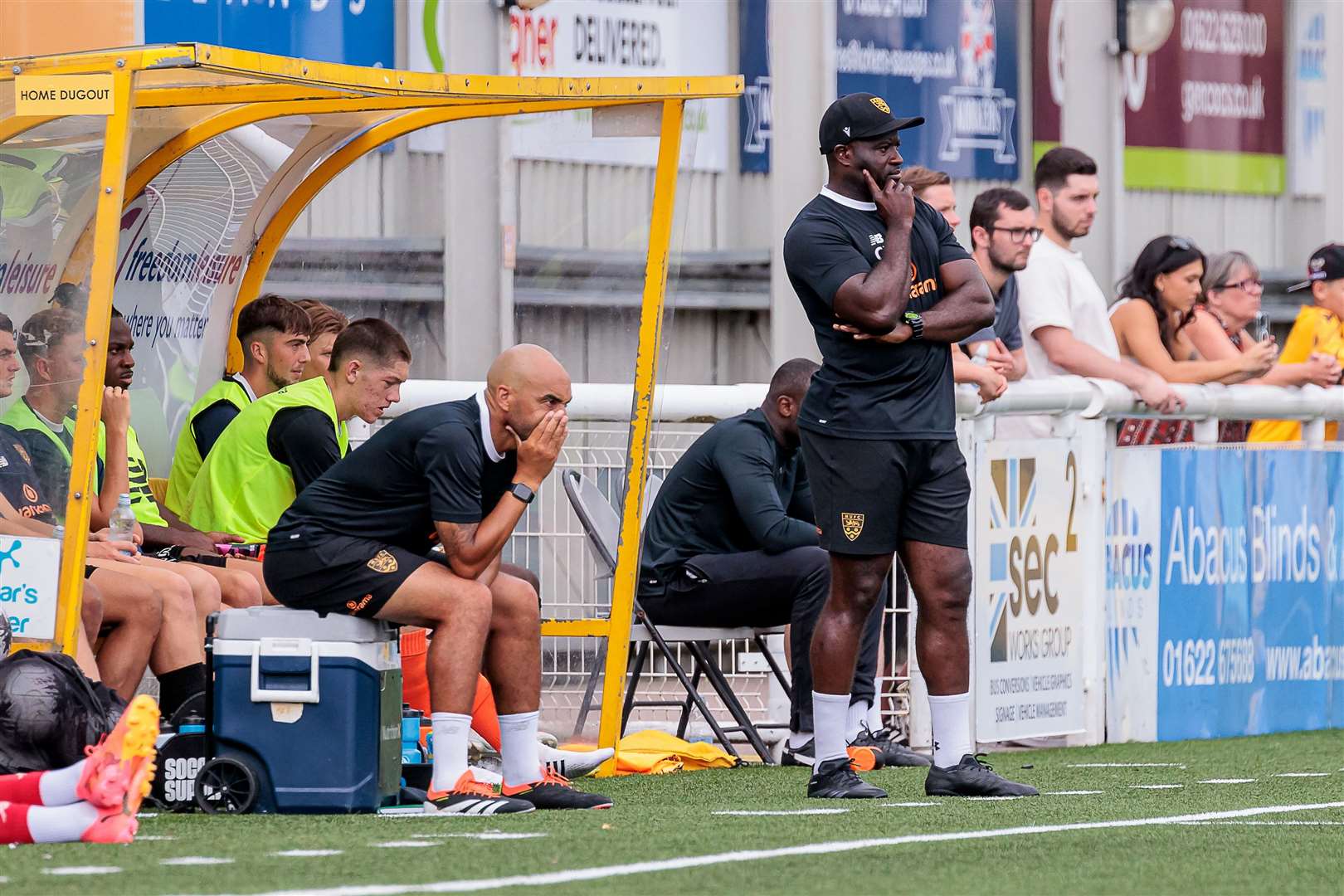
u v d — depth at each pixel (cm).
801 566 2745
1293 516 3381
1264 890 1579
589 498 2789
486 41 3934
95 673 2164
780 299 4394
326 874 1564
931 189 3155
